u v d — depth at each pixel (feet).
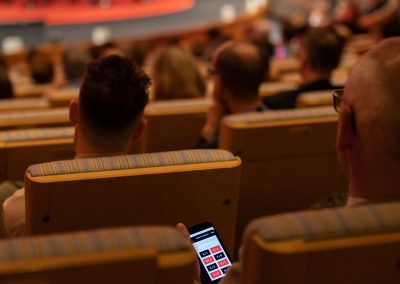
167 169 4.94
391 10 34.22
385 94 3.86
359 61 4.11
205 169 5.04
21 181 6.84
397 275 3.48
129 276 3.26
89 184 4.75
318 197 7.60
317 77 10.68
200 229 5.23
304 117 7.06
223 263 5.20
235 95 8.90
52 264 3.11
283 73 18.13
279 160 7.19
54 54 30.27
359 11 38.45
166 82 11.03
